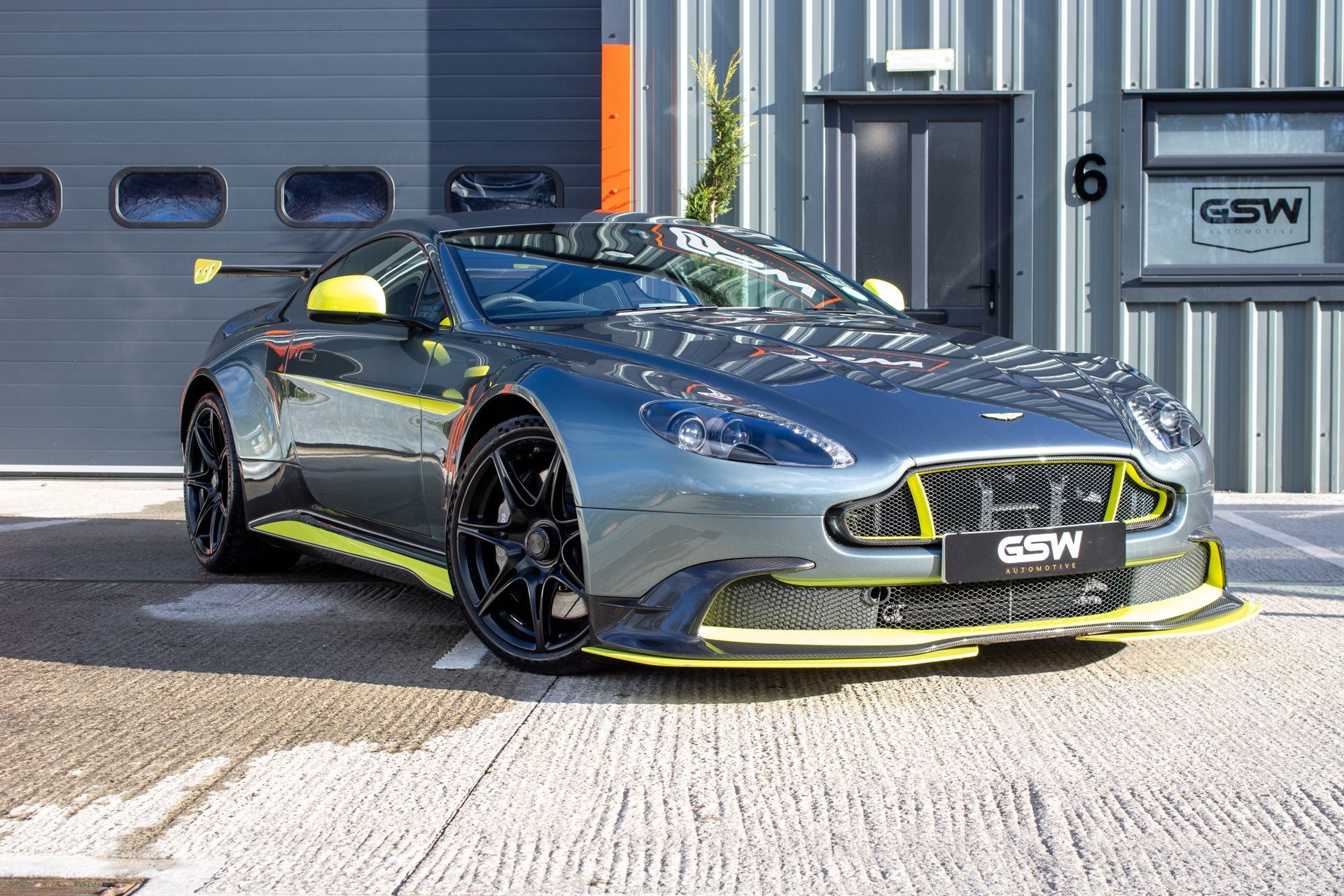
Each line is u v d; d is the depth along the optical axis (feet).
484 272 10.79
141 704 7.93
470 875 5.27
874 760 6.75
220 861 5.42
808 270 12.21
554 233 11.78
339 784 6.41
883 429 7.80
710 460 7.61
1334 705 7.72
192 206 22.84
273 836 5.72
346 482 10.89
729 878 5.23
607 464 7.90
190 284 22.88
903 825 5.82
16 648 9.51
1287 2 20.13
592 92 22.62
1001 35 20.33
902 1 20.34
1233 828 5.74
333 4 22.56
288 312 13.30
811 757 6.80
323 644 9.60
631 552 7.80
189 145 22.75
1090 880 5.18
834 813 5.97
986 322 20.90
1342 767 6.56
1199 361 20.49
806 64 20.39
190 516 13.43
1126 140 20.30
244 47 22.65
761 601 7.66
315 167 22.75
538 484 8.72
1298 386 20.43
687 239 12.24
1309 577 12.30
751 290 11.33
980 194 20.81
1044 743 7.00
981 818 5.90
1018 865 5.35
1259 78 20.21
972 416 8.04
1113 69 20.29
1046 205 20.52
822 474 7.54
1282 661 8.82
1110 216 20.45
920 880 5.20
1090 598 8.24
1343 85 20.13
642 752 6.89
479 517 9.02
